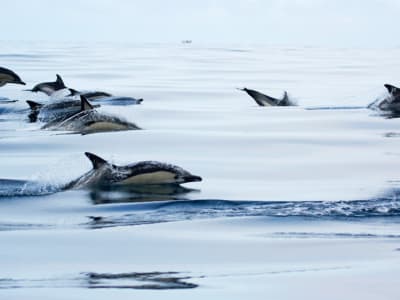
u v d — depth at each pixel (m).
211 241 22.14
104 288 17.22
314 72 99.88
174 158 36.66
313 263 19.58
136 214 25.95
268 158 36.81
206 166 34.66
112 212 26.28
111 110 50.81
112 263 19.77
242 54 149.50
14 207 27.17
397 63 120.00
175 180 30.95
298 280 17.70
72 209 26.78
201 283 17.61
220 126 47.44
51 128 46.50
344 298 16.20
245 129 46.12
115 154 37.66
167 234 23.05
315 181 31.50
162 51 158.75
